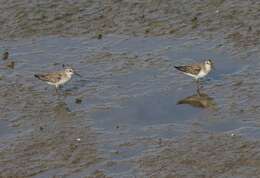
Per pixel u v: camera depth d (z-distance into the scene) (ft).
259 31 102.94
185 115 81.05
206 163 69.36
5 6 116.98
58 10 115.14
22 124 80.64
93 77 93.20
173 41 102.94
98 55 100.01
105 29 108.88
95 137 76.48
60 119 81.51
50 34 108.78
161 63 95.76
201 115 80.64
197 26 106.83
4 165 71.41
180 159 70.44
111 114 82.17
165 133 76.54
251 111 80.43
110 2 116.57
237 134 74.95
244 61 94.63
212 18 108.68
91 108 84.07
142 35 105.81
